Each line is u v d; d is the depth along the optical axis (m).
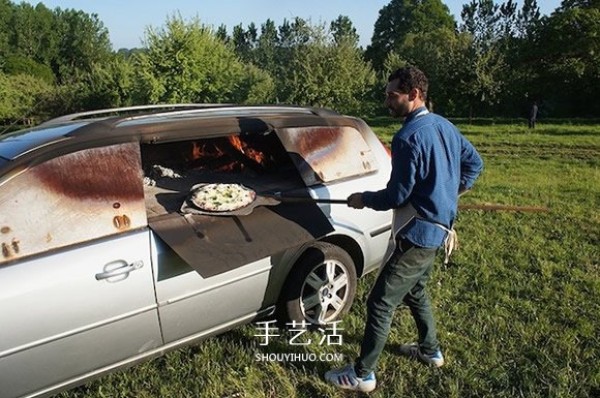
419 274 2.95
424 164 2.71
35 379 2.59
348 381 3.15
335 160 3.79
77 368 2.72
